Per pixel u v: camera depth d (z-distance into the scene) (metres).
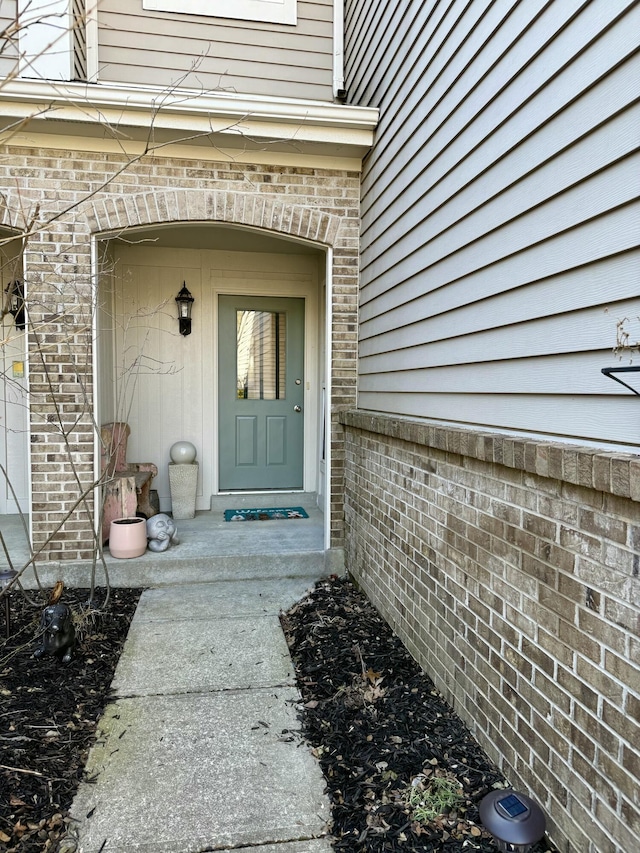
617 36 1.43
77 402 3.71
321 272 5.39
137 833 1.72
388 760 2.04
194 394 5.35
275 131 3.60
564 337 1.67
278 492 5.60
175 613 3.37
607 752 1.41
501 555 1.95
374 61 3.63
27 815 1.77
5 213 3.55
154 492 5.05
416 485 2.79
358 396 4.13
